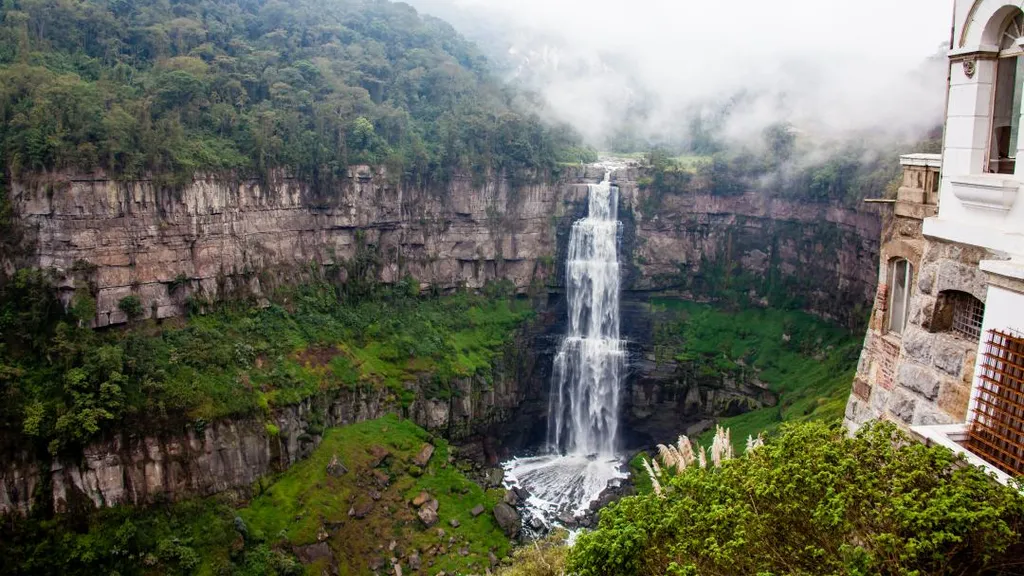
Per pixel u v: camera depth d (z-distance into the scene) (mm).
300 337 60969
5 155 48906
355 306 68938
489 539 53375
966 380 16203
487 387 69750
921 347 17688
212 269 57594
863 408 20781
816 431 17844
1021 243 14375
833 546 15297
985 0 15586
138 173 51969
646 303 82812
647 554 19156
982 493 13625
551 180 80438
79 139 49719
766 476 17156
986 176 15188
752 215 80062
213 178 56969
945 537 13219
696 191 81188
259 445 51656
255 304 60688
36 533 43000
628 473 67812
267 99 67938
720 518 17359
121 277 51688
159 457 47250
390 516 53000
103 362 46562
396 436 59906
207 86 62219
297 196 64438
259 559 46219
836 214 71750
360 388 60562
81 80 57312
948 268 16703
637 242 82438
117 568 43375
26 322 47719
